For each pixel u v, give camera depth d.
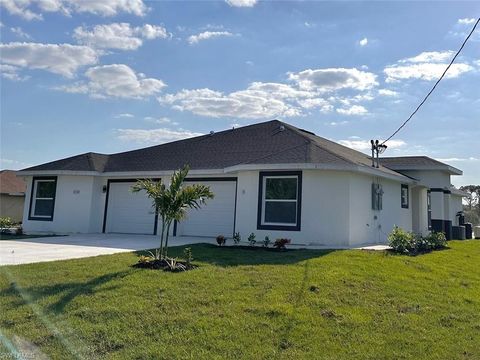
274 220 14.30
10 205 30.20
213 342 5.27
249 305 6.44
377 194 15.68
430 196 20.69
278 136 18.83
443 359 5.11
